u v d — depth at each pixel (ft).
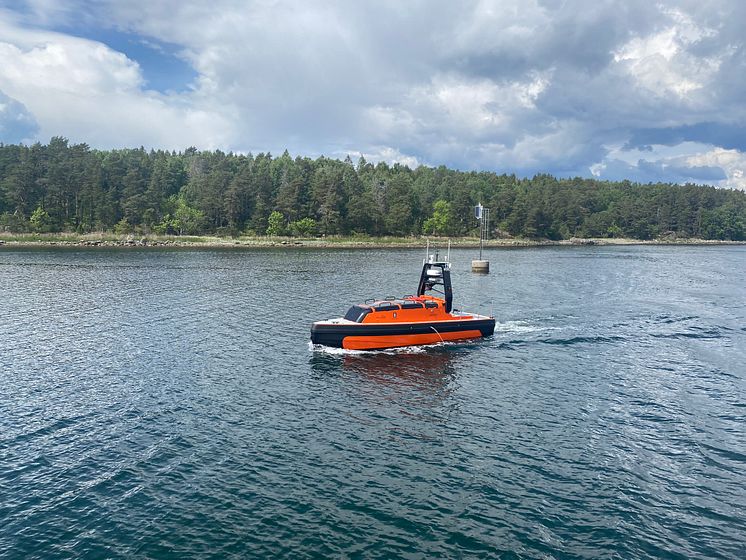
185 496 62.18
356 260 373.20
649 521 58.80
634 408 90.63
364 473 67.97
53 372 106.11
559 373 109.60
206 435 78.07
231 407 88.84
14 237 514.27
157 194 590.55
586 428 82.43
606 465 70.85
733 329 152.46
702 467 70.69
